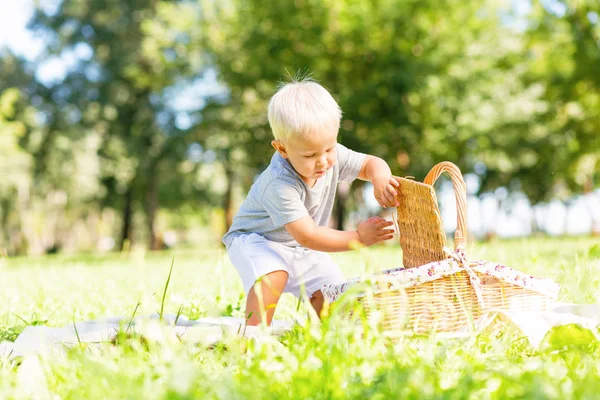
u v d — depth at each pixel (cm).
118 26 2992
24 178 3094
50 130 3012
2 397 199
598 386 182
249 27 1986
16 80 3047
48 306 482
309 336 231
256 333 281
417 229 341
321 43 1894
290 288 371
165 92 2548
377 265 289
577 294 301
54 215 3906
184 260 1326
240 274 358
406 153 1961
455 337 267
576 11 1669
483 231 3350
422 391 175
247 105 2258
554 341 245
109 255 2044
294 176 354
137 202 3525
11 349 293
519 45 1991
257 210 366
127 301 494
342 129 1897
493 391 183
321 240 342
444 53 1861
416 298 289
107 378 202
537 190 3409
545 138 2427
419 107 1853
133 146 2925
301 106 333
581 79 1686
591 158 2292
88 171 2914
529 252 886
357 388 190
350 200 3189
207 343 272
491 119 1934
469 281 300
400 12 1883
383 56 1859
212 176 3086
